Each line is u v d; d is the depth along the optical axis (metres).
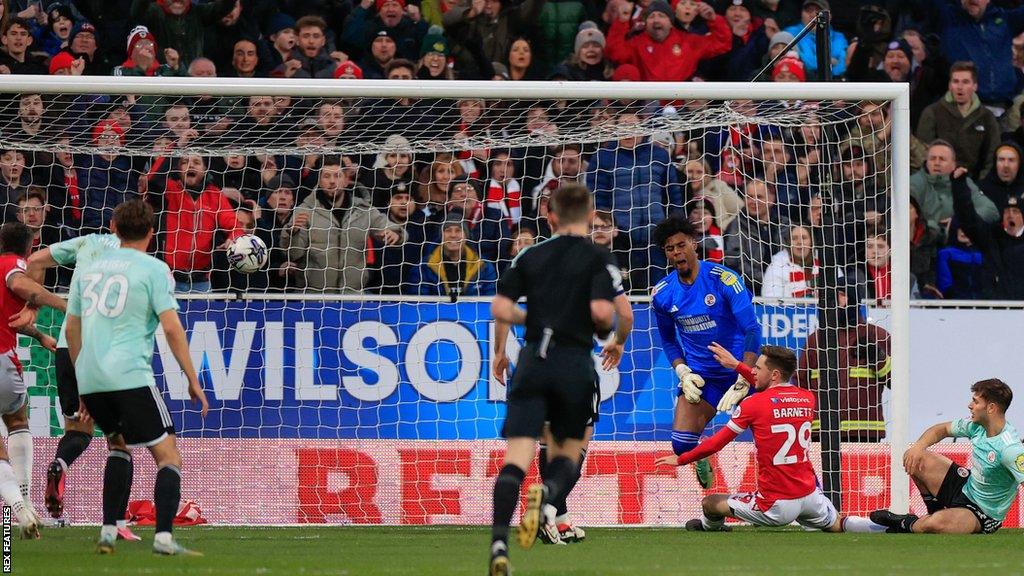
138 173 39.75
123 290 21.45
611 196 40.75
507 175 41.28
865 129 41.72
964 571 19.72
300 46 45.94
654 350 35.84
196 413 34.53
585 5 48.97
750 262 39.00
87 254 25.86
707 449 29.23
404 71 44.06
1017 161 44.97
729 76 48.41
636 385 35.69
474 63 46.41
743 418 29.33
